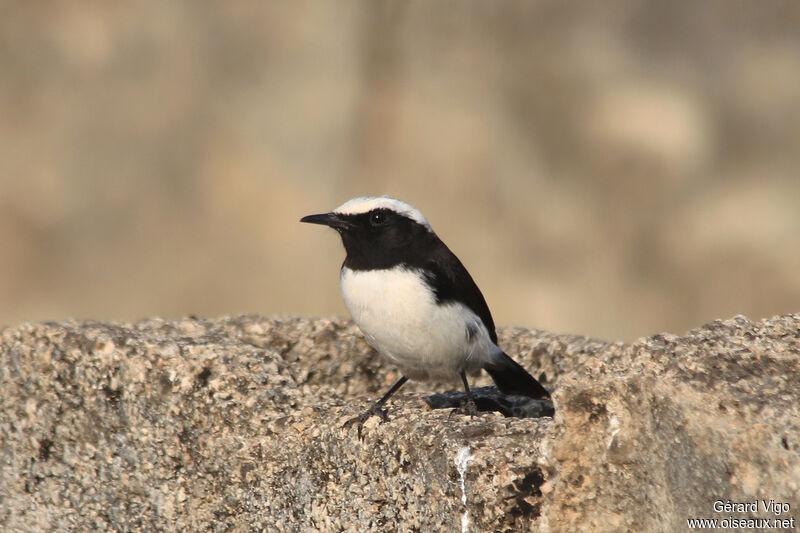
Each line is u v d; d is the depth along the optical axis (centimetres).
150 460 630
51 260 1762
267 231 1798
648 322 1839
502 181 1870
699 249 1869
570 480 436
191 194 1808
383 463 527
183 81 1822
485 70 1912
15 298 1733
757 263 1869
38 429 676
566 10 1984
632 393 425
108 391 643
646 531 422
